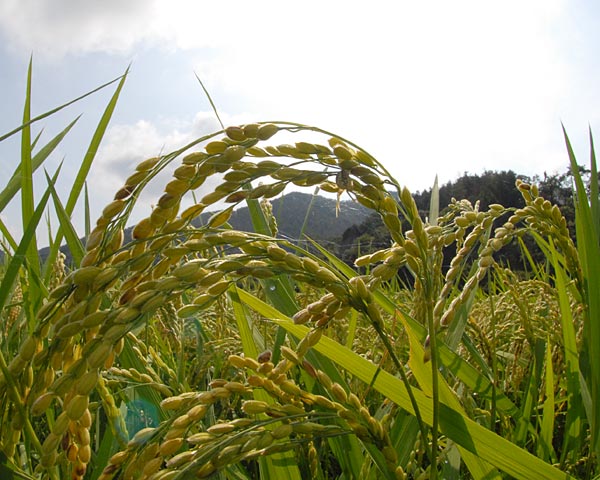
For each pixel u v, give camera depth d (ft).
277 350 7.97
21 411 3.61
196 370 9.66
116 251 3.64
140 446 3.92
